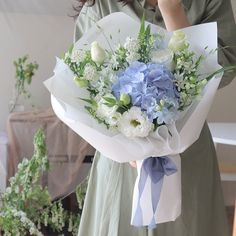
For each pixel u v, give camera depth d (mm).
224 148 3207
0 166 2551
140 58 941
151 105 876
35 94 3027
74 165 2506
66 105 958
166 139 924
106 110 898
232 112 3268
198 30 1036
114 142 949
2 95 2980
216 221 1249
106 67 956
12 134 2566
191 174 1185
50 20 3014
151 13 1179
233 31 1181
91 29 1069
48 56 3053
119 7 1209
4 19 2938
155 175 1025
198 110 938
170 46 947
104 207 1224
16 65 2811
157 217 1058
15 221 2066
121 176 1198
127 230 1193
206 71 979
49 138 2488
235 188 3197
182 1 1186
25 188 2143
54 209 2219
